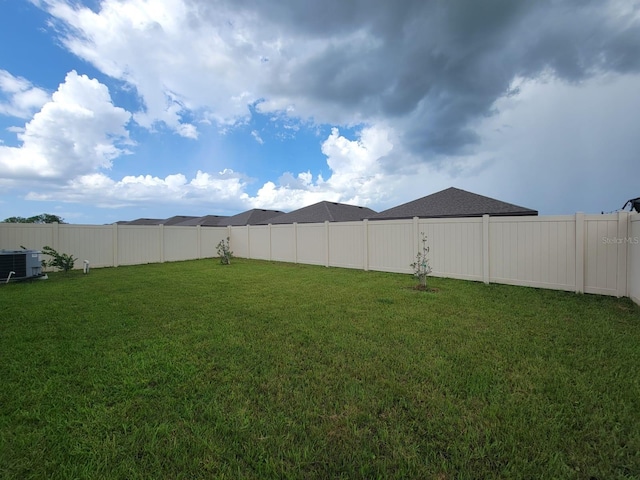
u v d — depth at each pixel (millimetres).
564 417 2221
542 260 7449
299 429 2131
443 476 1702
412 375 2957
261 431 2119
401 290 7406
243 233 17688
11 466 1806
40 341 4051
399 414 2314
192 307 5859
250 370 3121
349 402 2480
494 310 5434
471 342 3836
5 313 5504
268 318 5055
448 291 7207
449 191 16656
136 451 1936
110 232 13648
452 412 2311
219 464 1824
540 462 1794
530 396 2531
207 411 2359
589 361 3236
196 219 34719
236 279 9492
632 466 1751
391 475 1722
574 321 4742
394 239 10633
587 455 1853
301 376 2967
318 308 5691
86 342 3994
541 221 7449
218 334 4277
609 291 6547
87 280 9500
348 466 1772
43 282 9164
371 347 3713
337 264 12602
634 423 2156
